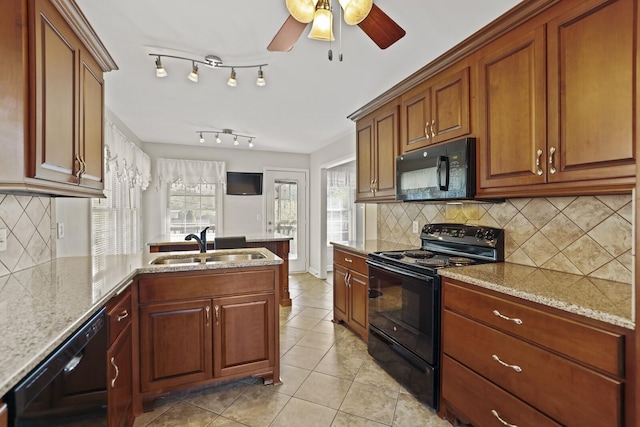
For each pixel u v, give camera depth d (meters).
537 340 1.30
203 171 5.18
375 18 1.41
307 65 2.33
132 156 3.77
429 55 2.17
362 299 2.78
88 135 1.72
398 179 2.47
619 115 1.22
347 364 2.44
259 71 2.34
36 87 1.22
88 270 1.78
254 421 1.79
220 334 2.01
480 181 1.86
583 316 1.14
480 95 1.84
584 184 1.35
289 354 2.60
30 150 1.20
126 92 2.86
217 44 2.04
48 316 1.04
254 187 5.54
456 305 1.72
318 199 5.50
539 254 1.86
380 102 2.78
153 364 1.87
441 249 2.51
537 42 1.52
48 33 1.30
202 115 3.56
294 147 5.35
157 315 1.87
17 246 1.72
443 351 1.82
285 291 3.87
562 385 1.21
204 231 2.74
